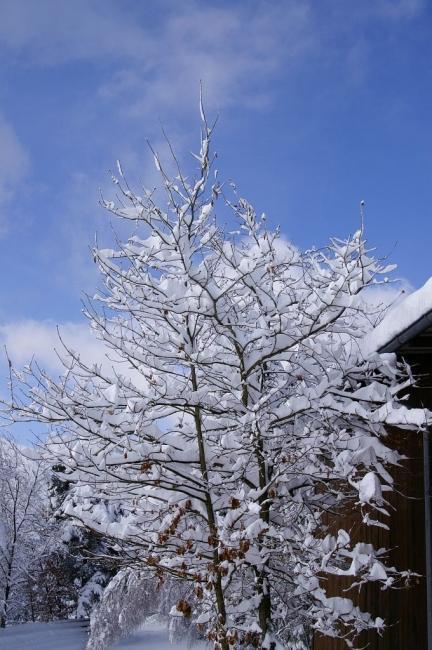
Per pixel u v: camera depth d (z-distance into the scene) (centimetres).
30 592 2628
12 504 2281
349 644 735
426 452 705
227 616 743
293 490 826
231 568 723
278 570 789
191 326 744
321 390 732
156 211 718
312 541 698
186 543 739
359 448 729
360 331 875
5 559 2252
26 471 2280
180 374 773
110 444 745
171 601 1156
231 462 788
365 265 687
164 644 1956
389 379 809
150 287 734
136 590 1181
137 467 754
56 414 776
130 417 739
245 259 734
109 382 800
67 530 2389
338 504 859
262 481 773
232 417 789
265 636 743
